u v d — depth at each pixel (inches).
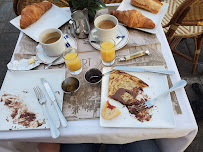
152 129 24.7
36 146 35.3
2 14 101.0
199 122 55.2
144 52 33.3
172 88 27.1
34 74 32.3
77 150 38.8
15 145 28.8
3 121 27.0
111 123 25.2
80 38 38.3
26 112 27.8
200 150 51.3
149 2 42.0
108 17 35.5
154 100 26.6
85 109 27.3
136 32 38.7
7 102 29.2
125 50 35.2
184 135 25.6
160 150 37.7
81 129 25.5
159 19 40.9
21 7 50.8
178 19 44.2
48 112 27.2
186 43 77.7
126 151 37.6
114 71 30.6
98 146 42.5
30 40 38.9
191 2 38.1
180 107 26.1
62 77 31.5
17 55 36.0
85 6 35.7
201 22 43.1
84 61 34.1
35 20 41.1
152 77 29.8
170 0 62.9
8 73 32.7
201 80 65.9
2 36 91.0
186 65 70.6
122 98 27.4
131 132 24.9
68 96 28.9
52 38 34.9
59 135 25.1
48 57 34.6
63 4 56.7
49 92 29.2
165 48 34.7
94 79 30.4
